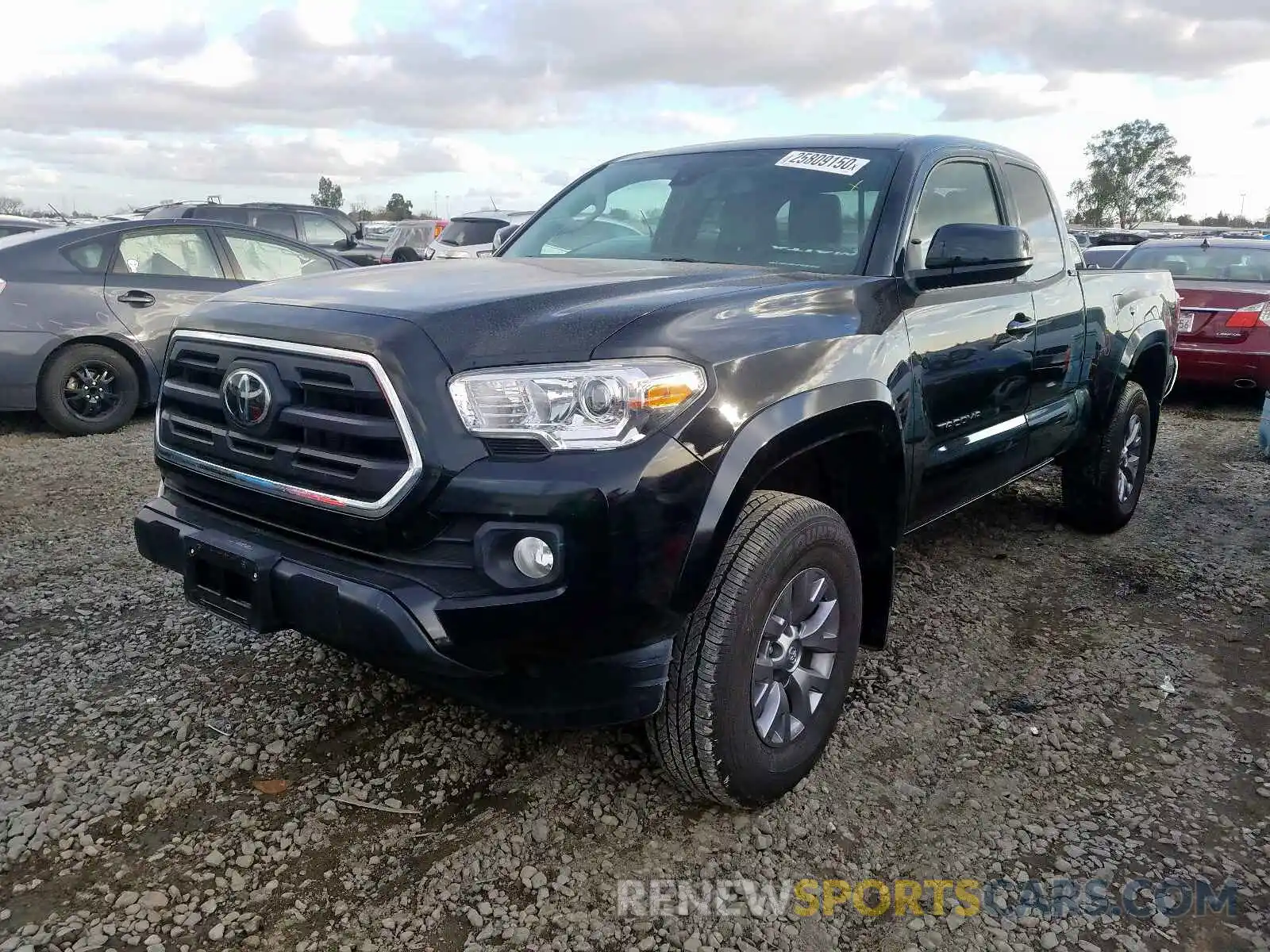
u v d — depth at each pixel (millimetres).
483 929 2234
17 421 7879
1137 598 4312
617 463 2129
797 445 2492
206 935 2193
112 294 7355
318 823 2588
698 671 2398
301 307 2496
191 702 3182
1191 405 9648
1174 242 10320
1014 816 2703
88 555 4539
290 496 2416
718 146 4020
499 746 2969
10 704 3146
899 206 3314
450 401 2178
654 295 2537
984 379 3566
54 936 2166
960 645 3775
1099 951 2217
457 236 15523
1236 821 2705
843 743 3057
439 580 2213
